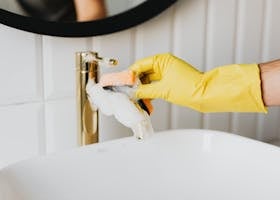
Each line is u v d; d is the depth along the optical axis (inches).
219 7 36.8
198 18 35.9
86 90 27.1
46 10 28.4
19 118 29.6
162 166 28.9
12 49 28.6
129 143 27.9
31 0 27.9
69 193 25.8
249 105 25.1
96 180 26.9
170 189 29.0
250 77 24.5
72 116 31.7
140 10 31.5
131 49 33.2
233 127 40.1
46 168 25.0
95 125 28.0
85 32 29.8
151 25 33.7
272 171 27.4
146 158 28.5
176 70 26.0
